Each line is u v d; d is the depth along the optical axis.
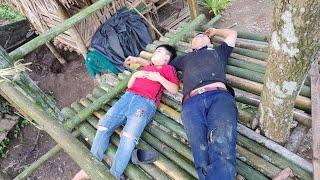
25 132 7.95
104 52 6.53
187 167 3.10
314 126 2.97
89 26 6.65
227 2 6.95
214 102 3.18
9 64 3.14
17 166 7.41
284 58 2.28
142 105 3.56
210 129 2.98
